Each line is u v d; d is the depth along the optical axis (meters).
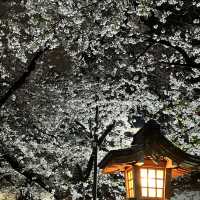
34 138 12.98
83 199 12.18
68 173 12.34
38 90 13.22
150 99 12.61
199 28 11.77
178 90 12.90
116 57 13.37
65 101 12.69
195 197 14.62
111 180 13.26
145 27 12.85
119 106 12.50
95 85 12.35
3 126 12.36
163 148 4.41
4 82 13.44
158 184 4.62
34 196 12.80
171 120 12.84
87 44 12.60
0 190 13.29
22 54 12.58
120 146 12.94
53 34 12.36
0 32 12.78
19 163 12.42
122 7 11.67
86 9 12.12
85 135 13.28
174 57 12.52
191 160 4.46
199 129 11.92
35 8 12.52
